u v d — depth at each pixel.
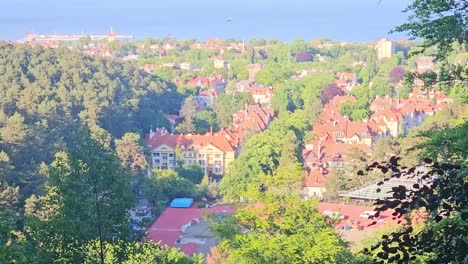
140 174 104.12
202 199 96.75
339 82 194.00
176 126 145.38
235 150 124.81
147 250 29.88
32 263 21.83
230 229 31.92
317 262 28.36
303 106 167.12
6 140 85.56
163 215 88.31
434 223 12.80
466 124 19.62
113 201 25.94
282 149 104.19
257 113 149.50
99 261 26.42
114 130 122.81
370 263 16.56
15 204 70.62
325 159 110.06
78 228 24.83
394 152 91.44
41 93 114.06
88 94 123.94
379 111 138.75
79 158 25.75
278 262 28.42
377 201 11.68
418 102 148.12
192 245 74.00
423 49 21.11
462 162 16.78
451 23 19.73
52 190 25.72
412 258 11.44
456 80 22.42
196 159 123.56
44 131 95.62
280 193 31.66
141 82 165.25
